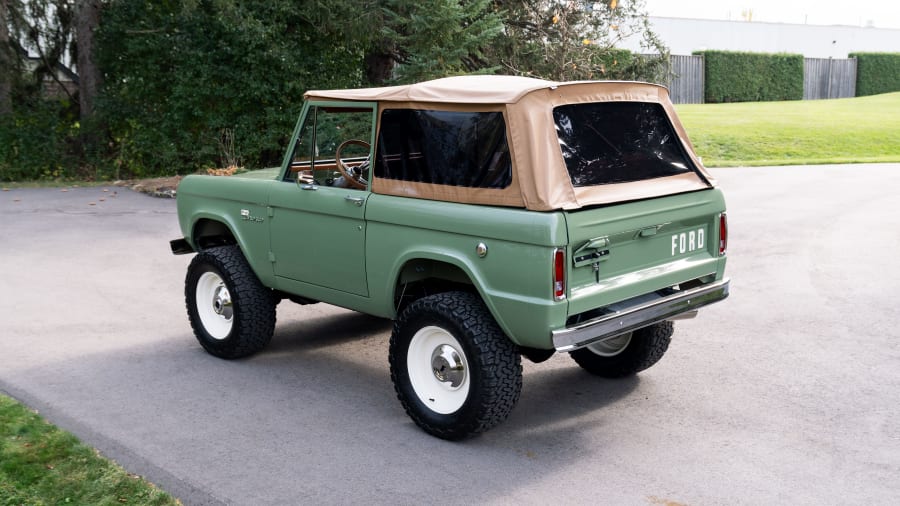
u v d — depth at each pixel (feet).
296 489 13.75
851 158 65.57
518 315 14.12
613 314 14.74
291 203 18.12
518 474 14.26
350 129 17.70
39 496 13.34
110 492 13.53
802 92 137.49
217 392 18.45
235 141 58.29
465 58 58.03
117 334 22.99
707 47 152.66
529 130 14.01
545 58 58.80
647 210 15.28
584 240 14.02
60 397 18.13
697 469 14.34
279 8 55.93
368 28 54.03
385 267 16.34
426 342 15.93
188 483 13.98
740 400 17.56
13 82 60.80
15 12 59.72
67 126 63.16
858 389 18.01
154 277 29.73
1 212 44.29
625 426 16.31
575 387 18.66
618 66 62.28
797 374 19.04
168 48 57.06
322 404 17.75
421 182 15.60
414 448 15.42
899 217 38.40
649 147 16.31
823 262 30.04
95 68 60.29
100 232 38.45
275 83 57.36
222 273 19.95
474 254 14.62
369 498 13.43
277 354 21.26
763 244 33.40
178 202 21.67
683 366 19.81
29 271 30.71
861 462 14.49
